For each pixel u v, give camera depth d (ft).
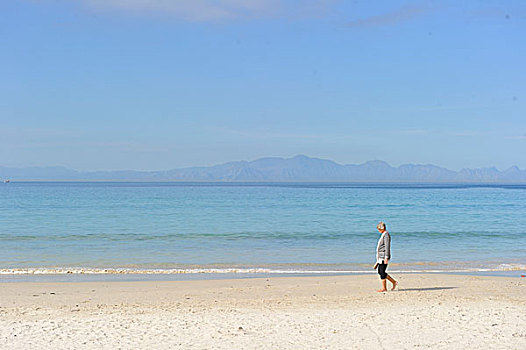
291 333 39.22
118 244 113.50
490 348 35.60
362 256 97.14
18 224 158.40
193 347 35.63
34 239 121.29
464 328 40.91
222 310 47.96
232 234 134.51
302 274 76.23
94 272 76.48
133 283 66.08
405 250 107.14
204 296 56.70
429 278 70.13
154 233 135.74
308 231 143.02
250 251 103.40
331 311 47.50
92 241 118.62
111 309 48.73
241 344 36.35
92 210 225.56
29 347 35.45
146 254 98.32
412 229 150.61
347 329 40.47
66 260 89.81
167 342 36.81
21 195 410.72
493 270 81.56
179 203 291.99
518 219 188.55
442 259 94.63
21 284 64.49
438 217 197.77
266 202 312.09
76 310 48.08
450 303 51.85
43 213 205.36
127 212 214.28
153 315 45.62
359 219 185.37
